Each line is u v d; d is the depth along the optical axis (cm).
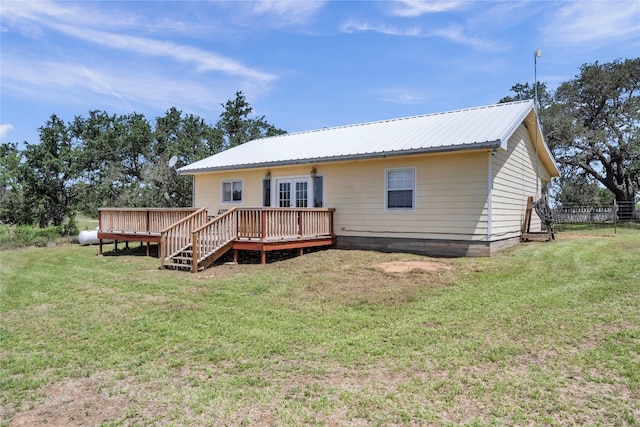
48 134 2392
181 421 337
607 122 2609
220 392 384
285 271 953
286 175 1488
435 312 602
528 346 463
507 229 1262
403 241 1237
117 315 653
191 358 471
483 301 644
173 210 1287
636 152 2372
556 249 1134
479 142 1044
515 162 1348
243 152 1766
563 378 387
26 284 921
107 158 2614
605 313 555
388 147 1228
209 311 655
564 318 544
